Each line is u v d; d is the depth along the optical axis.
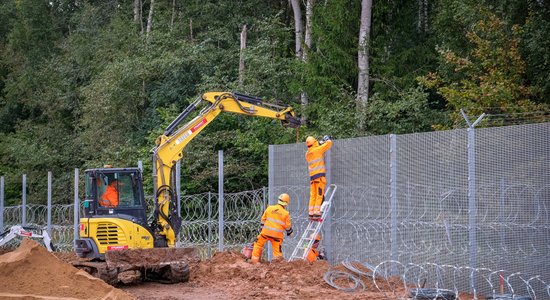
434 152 15.02
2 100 45.47
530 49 22.09
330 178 17.86
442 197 14.78
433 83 25.00
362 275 15.84
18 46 45.56
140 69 33.28
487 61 23.05
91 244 16.72
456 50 27.06
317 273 16.12
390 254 15.86
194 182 27.81
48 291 13.09
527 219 13.22
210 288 15.80
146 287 16.36
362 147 16.86
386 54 30.33
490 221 13.83
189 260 16.73
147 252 16.45
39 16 46.03
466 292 14.12
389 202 16.03
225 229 21.27
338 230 17.47
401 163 15.77
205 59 32.69
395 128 26.16
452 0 27.38
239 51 32.31
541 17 21.91
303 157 18.64
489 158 13.95
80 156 38.25
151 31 38.00
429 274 14.88
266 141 27.97
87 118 34.97
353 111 26.94
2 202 26.70
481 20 23.75
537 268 13.00
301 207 18.64
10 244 25.94
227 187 28.78
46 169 38.62
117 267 16.06
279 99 30.38
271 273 16.38
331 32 29.45
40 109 43.91
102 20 43.50
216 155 28.23
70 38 42.94
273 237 17.41
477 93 22.25
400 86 29.39
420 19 32.22
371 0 29.55
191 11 37.72
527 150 13.32
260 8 37.00
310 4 31.75
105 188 17.25
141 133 33.50
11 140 40.62
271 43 32.69
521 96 22.53
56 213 25.19
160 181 18.02
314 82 28.91
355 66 29.61
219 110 18.86
